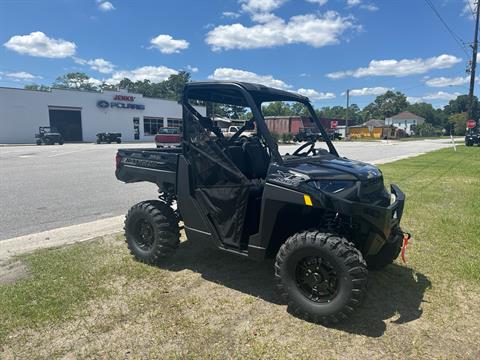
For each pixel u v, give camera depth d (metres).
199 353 2.69
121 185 9.74
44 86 88.38
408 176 11.40
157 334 2.92
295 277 3.14
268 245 3.38
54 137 34.25
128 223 4.37
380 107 127.44
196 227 3.94
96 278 3.88
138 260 4.35
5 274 3.98
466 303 3.43
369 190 3.27
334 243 2.91
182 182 3.99
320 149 4.23
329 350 2.75
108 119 43.59
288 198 3.12
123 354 2.68
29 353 2.69
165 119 48.91
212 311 3.27
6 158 17.80
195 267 4.21
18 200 7.79
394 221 3.32
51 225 5.92
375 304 3.41
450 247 4.84
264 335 2.92
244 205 3.56
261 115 3.55
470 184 9.80
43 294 3.52
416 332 2.98
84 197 8.14
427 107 120.31
